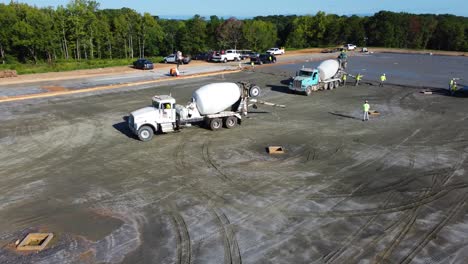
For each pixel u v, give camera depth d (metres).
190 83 38.84
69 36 73.69
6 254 11.22
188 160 18.36
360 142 20.88
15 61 69.06
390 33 97.62
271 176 16.50
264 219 13.02
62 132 22.62
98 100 30.91
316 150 19.67
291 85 33.50
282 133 22.56
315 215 13.24
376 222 12.77
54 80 40.69
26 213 13.53
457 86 36.97
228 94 23.02
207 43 89.94
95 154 19.17
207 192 15.04
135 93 33.72
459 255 11.05
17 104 29.52
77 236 12.13
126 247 11.52
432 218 13.05
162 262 10.80
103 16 85.38
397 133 22.45
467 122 24.67
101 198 14.62
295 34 99.88
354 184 15.68
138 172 17.00
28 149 19.81
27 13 68.69
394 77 43.41
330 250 11.28
